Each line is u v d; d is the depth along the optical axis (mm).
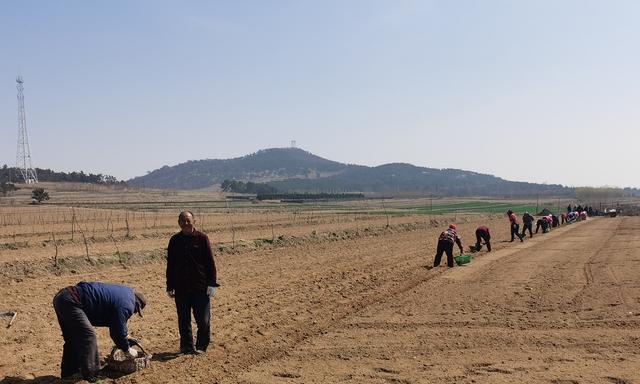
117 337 8461
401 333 11062
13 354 9750
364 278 18047
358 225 43438
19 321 11938
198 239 9711
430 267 20453
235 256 24359
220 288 16344
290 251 26594
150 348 10094
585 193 179625
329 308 13492
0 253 21703
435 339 10594
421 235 37844
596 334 10727
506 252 25234
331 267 20875
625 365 8789
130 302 8656
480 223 54844
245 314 12883
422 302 13977
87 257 20406
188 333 9695
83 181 171625
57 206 71688
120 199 108250
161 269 20219
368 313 12844
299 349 9992
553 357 9312
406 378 8375
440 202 143500
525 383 8031
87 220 42656
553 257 22938
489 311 12859
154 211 62688
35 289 15586
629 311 12523
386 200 162625
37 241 25938
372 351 9852
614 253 24109
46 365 9180
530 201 153500
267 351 9875
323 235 33219
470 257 22359
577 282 16547
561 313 12531
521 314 12516
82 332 8102
